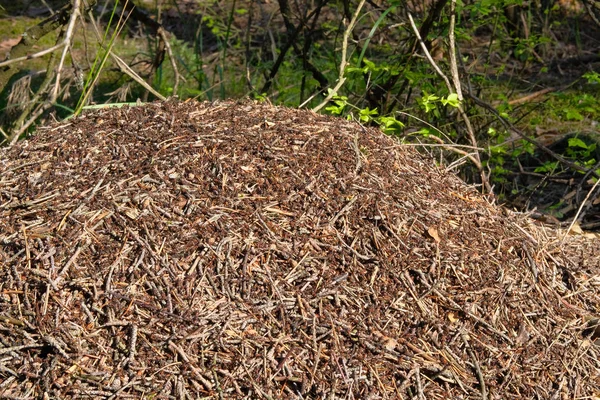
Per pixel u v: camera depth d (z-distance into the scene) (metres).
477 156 4.43
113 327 2.64
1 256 2.81
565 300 3.20
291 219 2.99
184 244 2.85
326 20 6.99
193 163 3.12
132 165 3.10
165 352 2.62
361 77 5.39
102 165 3.12
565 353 2.98
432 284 2.95
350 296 2.84
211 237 2.88
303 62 5.83
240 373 2.61
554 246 3.53
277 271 2.84
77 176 3.07
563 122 6.56
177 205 2.96
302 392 2.60
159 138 3.24
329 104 5.62
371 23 6.54
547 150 4.63
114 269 2.77
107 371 2.57
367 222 3.05
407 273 2.95
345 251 2.95
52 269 2.75
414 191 3.31
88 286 2.72
